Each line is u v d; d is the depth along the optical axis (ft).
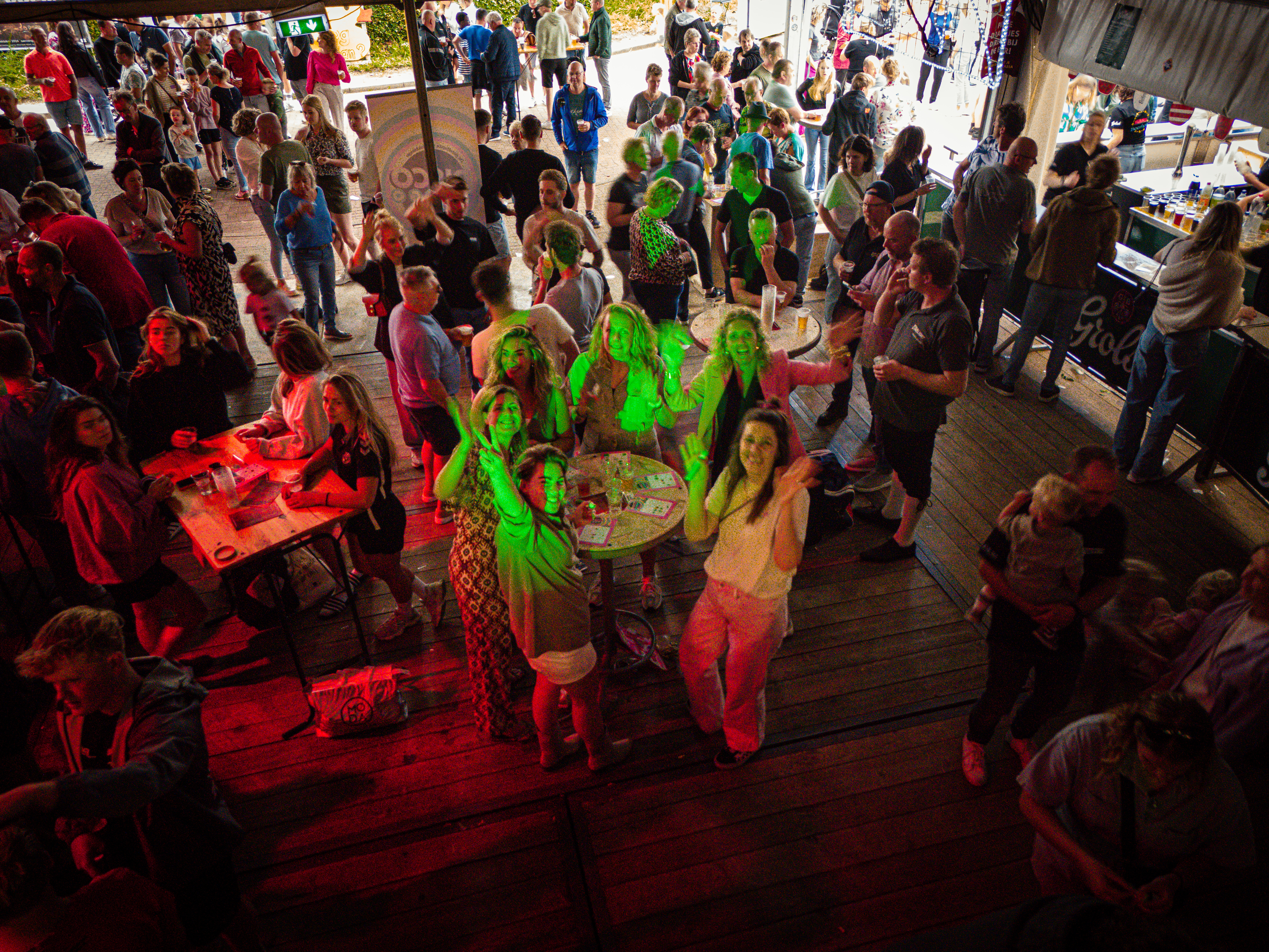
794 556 10.43
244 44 36.50
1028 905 5.36
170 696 8.25
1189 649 10.01
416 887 10.87
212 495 13.37
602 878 10.88
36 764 12.53
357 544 14.10
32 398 13.44
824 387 21.95
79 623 7.80
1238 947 9.80
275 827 11.67
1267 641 9.02
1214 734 8.73
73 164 29.14
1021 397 21.45
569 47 43.52
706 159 28.73
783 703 13.30
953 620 14.82
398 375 16.02
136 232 21.57
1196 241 15.90
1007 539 10.32
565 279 16.47
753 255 19.53
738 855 11.10
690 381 21.67
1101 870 7.70
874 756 12.39
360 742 12.91
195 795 8.38
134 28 37.04
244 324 25.75
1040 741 12.52
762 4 37.60
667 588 15.61
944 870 10.85
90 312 16.03
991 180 19.90
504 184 23.15
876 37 31.19
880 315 15.66
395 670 13.08
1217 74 16.92
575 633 10.75
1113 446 19.17
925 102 29.01
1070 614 10.18
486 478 11.07
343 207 26.25
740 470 10.62
